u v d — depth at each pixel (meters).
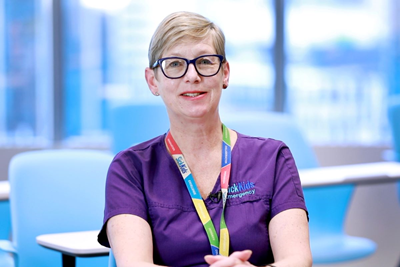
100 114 5.09
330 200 3.79
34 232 2.96
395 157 4.64
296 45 5.28
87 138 5.08
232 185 1.96
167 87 1.95
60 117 5.04
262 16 5.23
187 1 5.11
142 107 4.14
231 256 1.74
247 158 2.02
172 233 1.88
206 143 2.01
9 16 4.94
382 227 5.12
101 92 5.09
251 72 5.24
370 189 5.13
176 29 1.92
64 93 5.05
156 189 1.97
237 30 5.20
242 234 1.88
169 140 2.04
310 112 5.29
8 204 3.35
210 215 1.91
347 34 5.26
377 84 5.26
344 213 3.80
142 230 1.88
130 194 1.94
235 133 2.11
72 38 5.04
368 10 5.25
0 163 4.83
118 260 1.82
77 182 3.07
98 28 5.06
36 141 5.01
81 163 3.10
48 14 5.00
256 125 3.68
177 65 1.94
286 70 5.29
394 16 5.24
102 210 3.07
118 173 1.98
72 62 5.05
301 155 3.74
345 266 4.95
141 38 5.09
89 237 2.30
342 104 5.27
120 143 4.12
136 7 5.06
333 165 5.20
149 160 2.02
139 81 5.09
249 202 1.94
